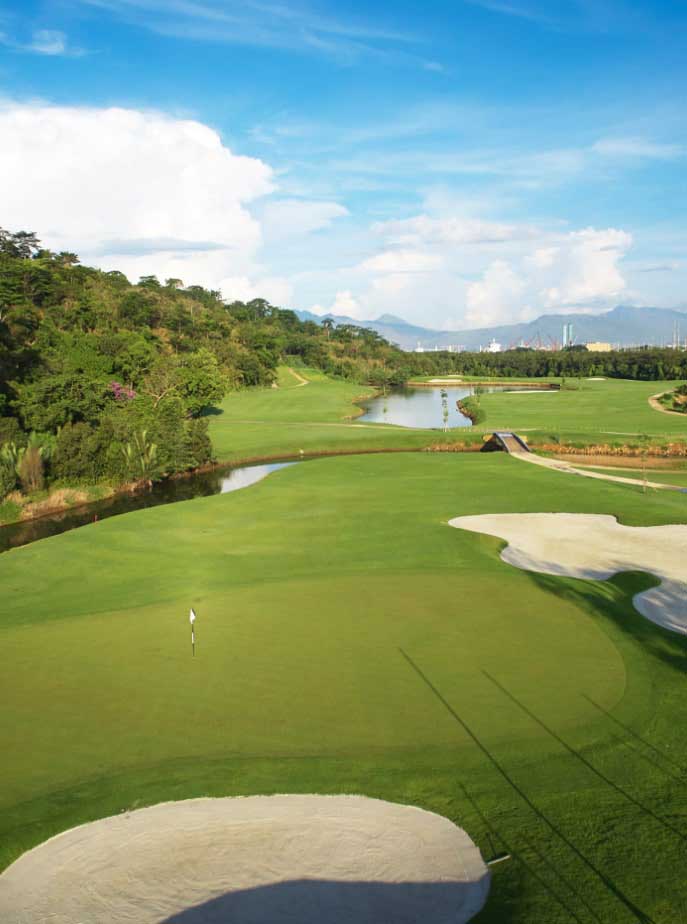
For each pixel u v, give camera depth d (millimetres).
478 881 14352
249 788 17531
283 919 13414
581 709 21359
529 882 14273
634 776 17859
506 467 75125
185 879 14531
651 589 33906
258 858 15125
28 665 25312
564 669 24234
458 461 80375
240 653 25891
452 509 54406
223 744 19578
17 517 59281
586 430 106562
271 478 71250
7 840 15781
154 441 76250
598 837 15555
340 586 34125
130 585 36094
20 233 179375
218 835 15875
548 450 95125
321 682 23328
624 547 41844
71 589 35906
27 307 126125
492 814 16484
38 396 74188
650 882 14141
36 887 14406
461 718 20828
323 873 14641
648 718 20734
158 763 18703
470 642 26703
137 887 14328
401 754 18938
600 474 74250
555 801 16891
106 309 159625
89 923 13398
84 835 15945
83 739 20000
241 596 32875
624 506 53469
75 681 23812
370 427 114250
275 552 42719
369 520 51281
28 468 63875
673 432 103875
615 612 30250
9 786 17828
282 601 31984
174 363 116938
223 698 22281
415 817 16422
